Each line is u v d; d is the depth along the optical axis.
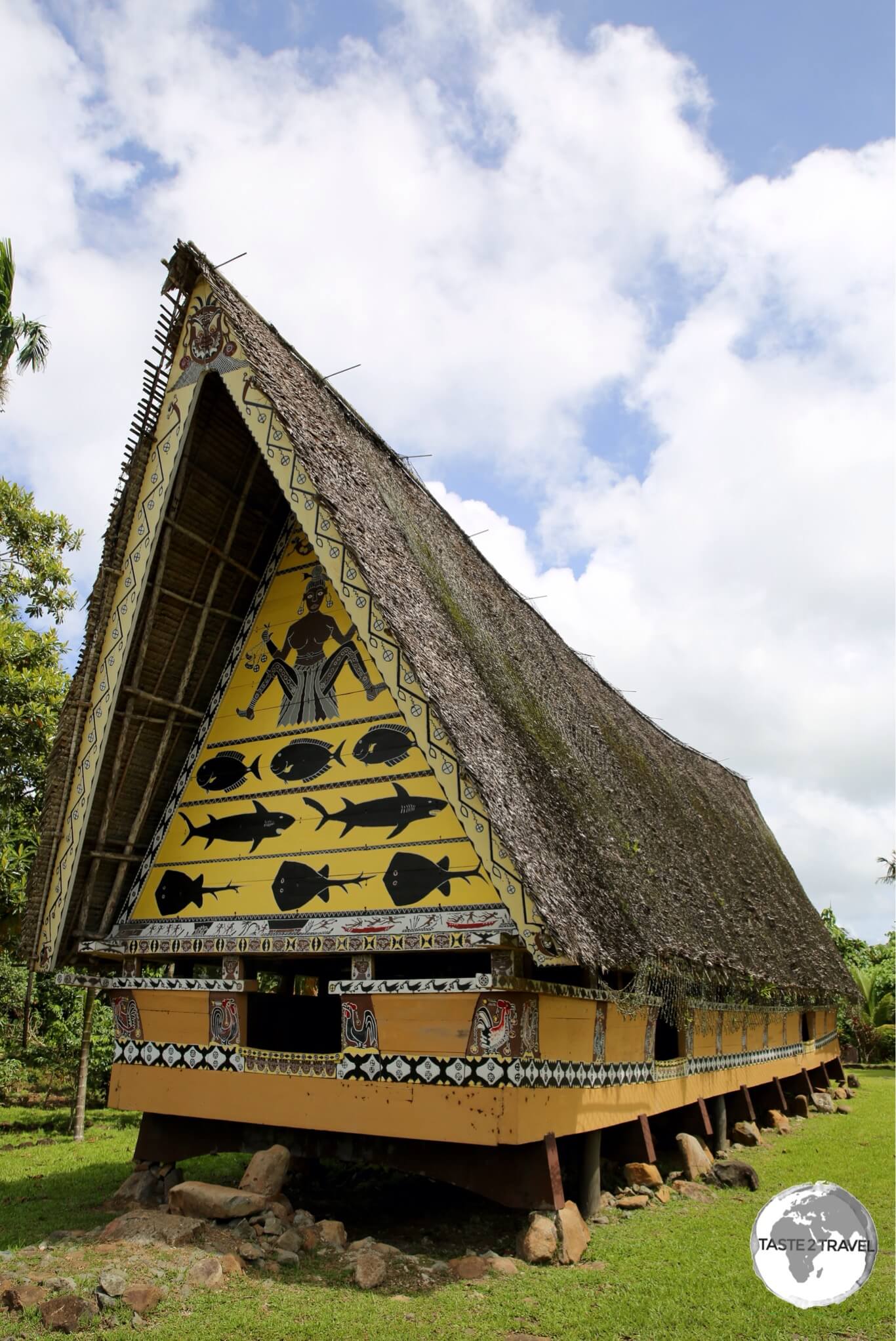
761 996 15.59
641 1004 11.16
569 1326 6.70
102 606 10.69
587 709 16.11
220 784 11.08
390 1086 8.77
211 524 11.06
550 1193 8.50
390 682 8.69
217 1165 12.58
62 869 10.80
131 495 10.55
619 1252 8.61
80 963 11.59
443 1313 6.88
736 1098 16.48
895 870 38.66
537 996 8.75
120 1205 9.99
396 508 11.74
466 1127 8.27
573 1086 9.37
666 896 11.88
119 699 10.70
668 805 17.19
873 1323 7.02
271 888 10.23
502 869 7.96
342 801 10.04
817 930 24.39
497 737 9.55
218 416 10.56
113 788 10.96
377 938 9.09
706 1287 7.61
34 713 16.78
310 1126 9.14
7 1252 7.82
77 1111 14.85
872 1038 38.91
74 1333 6.24
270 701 11.06
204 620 11.15
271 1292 7.20
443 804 9.32
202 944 10.32
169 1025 10.61
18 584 21.08
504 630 13.46
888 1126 17.92
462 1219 10.12
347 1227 9.70
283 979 14.34
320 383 11.94
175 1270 7.35
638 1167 11.10
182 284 10.38
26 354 17.06
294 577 11.42
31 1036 19.83
